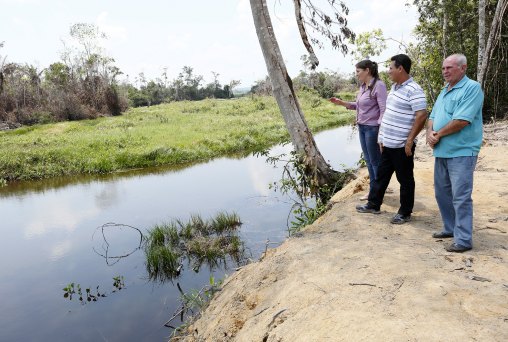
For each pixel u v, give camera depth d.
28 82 36.72
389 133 4.61
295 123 9.34
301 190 9.86
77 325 5.78
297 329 2.91
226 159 18.77
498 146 9.24
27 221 10.93
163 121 31.64
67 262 8.06
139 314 5.96
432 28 16.44
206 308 5.02
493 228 4.41
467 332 2.43
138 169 17.77
